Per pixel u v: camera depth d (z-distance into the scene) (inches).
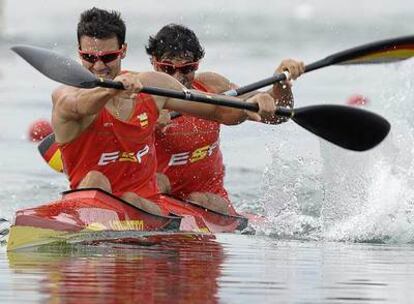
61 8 6018.7
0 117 3016.7
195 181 1720.0
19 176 2209.6
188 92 1352.1
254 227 1595.7
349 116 1360.7
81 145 1419.8
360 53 1612.9
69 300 924.6
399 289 1019.9
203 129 1696.6
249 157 2423.7
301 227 1578.5
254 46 4709.6
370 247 1381.6
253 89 1536.7
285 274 1109.7
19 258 1187.9
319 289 1013.2
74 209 1357.0
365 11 6274.6
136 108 1424.7
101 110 1396.4
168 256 1232.8
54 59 1316.4
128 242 1347.2
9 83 3774.6
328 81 3676.2
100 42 1398.9
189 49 1594.5
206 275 1084.5
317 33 5295.3
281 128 1940.2
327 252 1316.4
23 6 6048.2
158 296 951.0
